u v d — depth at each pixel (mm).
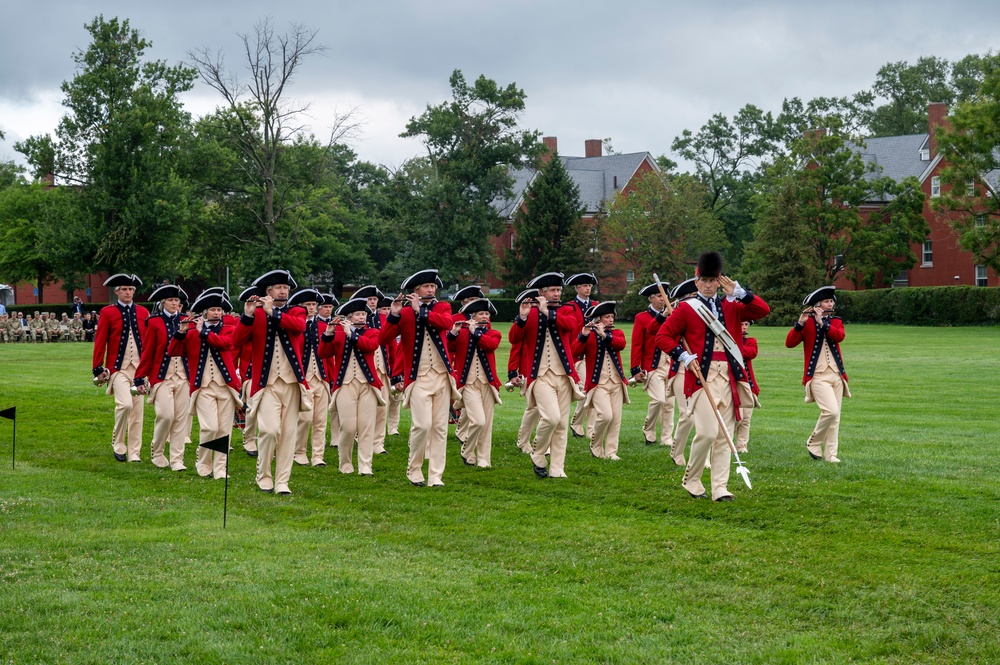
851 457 12789
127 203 53500
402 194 66812
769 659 6211
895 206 67438
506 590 7465
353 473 12977
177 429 13172
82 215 54062
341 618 6773
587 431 15250
